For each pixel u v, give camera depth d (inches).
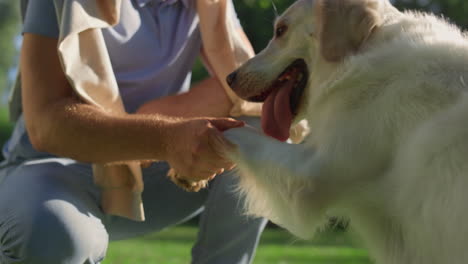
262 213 84.8
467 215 75.6
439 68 79.5
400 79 80.1
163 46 91.2
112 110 84.6
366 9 82.5
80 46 83.7
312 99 85.6
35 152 88.9
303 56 87.0
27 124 83.9
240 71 89.5
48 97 83.4
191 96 91.6
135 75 90.4
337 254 208.2
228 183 90.4
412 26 82.5
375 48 82.2
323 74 84.3
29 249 80.5
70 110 82.4
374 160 80.3
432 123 78.0
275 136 87.7
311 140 83.5
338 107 81.9
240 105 91.1
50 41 84.3
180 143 82.0
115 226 90.2
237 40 92.3
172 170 87.4
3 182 86.0
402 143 79.2
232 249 91.4
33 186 83.0
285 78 88.7
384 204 80.9
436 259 77.9
